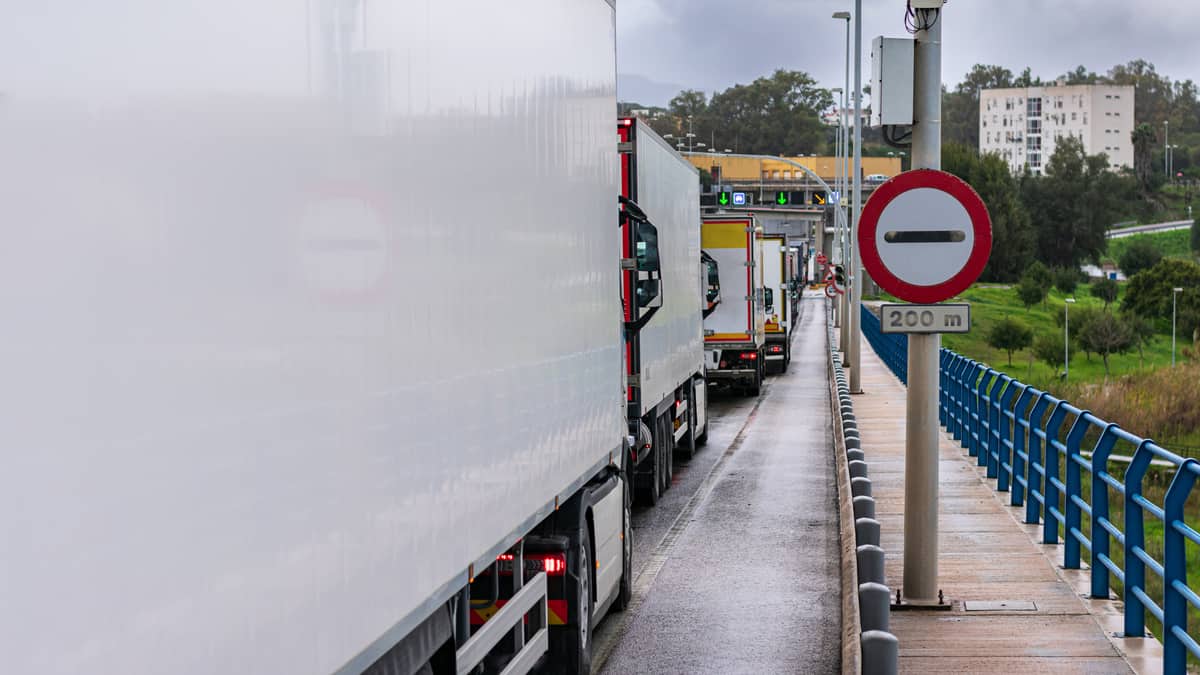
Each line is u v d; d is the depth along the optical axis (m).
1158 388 47.16
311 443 3.84
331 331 4.01
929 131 9.28
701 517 15.46
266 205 3.57
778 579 11.93
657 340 15.53
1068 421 45.31
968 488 16.27
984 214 8.85
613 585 9.60
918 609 9.56
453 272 5.29
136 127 2.93
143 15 2.97
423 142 4.92
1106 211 178.50
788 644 9.55
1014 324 111.06
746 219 33.59
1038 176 183.12
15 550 2.50
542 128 6.94
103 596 2.77
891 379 39.59
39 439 2.57
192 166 3.17
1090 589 10.08
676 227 17.62
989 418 17.17
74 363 2.69
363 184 4.30
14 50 2.53
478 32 5.68
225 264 3.33
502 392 6.02
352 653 4.14
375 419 4.37
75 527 2.68
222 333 3.30
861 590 6.22
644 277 14.58
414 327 4.79
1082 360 109.19
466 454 5.42
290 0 3.75
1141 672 7.84
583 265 8.12
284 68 3.71
